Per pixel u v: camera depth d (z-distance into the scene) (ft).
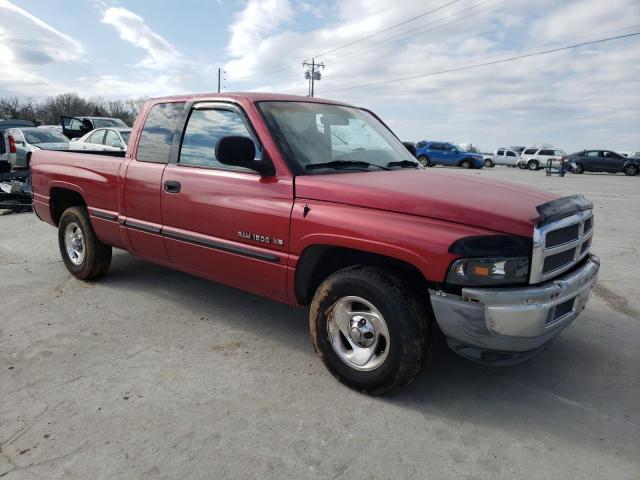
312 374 11.18
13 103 223.51
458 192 10.00
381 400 10.13
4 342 12.58
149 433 8.90
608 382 11.02
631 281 18.43
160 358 11.83
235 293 16.62
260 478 7.81
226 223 12.09
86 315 14.49
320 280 11.45
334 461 8.24
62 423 9.15
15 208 33.65
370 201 9.83
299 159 11.38
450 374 11.27
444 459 8.34
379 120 15.76
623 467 8.20
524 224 8.82
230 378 10.93
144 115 14.85
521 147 183.83
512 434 9.07
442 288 9.11
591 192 53.36
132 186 14.52
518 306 8.73
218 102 12.87
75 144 47.14
